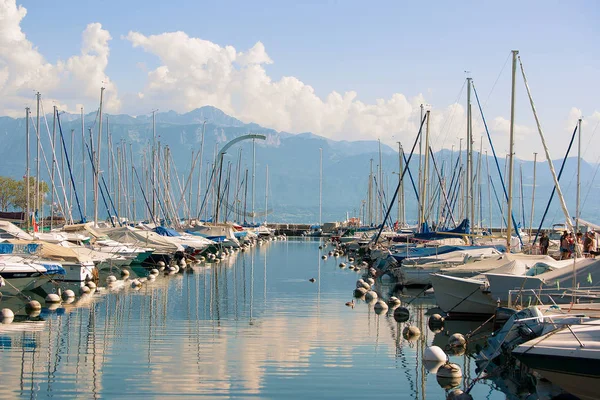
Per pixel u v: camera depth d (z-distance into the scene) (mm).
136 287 44875
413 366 22656
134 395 18656
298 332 28344
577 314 21578
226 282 48969
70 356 23109
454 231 54250
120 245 56375
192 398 18484
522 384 20641
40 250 41188
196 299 38625
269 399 18562
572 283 26953
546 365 17328
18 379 20125
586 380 16766
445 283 32594
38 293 39125
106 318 31250
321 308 35625
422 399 18984
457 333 28406
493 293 29219
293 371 21656
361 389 19828
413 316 33500
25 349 24156
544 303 27156
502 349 22141
